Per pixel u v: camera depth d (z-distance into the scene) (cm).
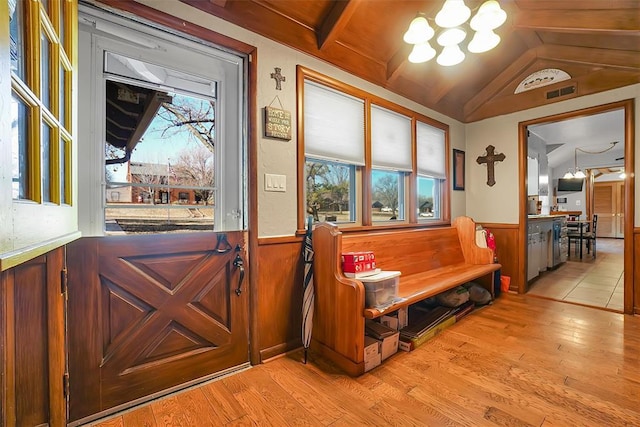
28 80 84
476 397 162
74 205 125
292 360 207
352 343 188
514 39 306
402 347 219
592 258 616
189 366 177
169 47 180
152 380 164
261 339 205
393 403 158
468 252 342
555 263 518
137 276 161
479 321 273
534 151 626
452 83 335
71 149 121
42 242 88
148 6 161
